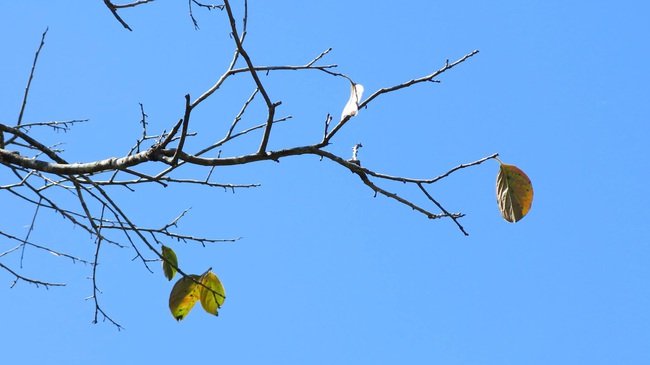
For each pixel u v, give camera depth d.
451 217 7.43
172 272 8.34
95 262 8.33
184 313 8.07
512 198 7.30
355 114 7.03
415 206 7.47
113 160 7.23
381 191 7.42
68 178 7.62
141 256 8.35
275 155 7.12
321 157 7.46
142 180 8.13
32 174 8.12
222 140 7.85
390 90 7.19
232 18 6.50
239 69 7.42
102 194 7.65
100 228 8.28
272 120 6.89
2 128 7.41
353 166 7.27
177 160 7.00
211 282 8.05
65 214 8.03
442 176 7.34
